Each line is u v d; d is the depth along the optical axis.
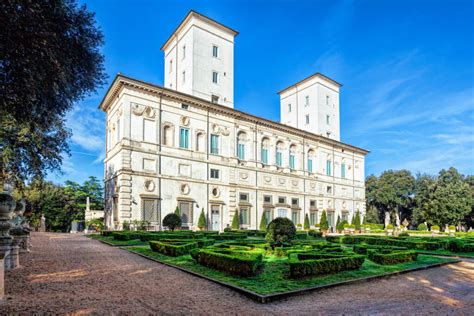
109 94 37.91
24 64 9.43
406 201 80.12
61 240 25.86
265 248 16.50
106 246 21.11
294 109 63.38
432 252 19.69
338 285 10.01
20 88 10.13
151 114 36.06
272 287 9.19
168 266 13.18
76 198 62.25
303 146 53.66
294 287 9.23
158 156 35.88
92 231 42.31
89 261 14.20
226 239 26.64
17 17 8.60
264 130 48.09
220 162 41.53
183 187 37.56
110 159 38.50
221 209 40.97
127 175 33.31
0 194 9.97
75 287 9.30
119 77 33.81
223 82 45.31
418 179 81.00
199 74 42.78
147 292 8.98
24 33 8.94
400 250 15.73
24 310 7.07
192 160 38.78
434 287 10.53
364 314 7.47
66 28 10.53
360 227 55.25
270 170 47.88
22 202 13.16
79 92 12.75
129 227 32.16
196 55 42.81
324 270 10.98
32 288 9.01
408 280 11.50
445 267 14.56
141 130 35.09
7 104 10.91
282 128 50.25
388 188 78.19
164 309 7.47
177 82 45.81
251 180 45.19
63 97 12.35
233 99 46.31
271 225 16.38
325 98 60.88
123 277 10.91
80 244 22.28
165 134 37.38
